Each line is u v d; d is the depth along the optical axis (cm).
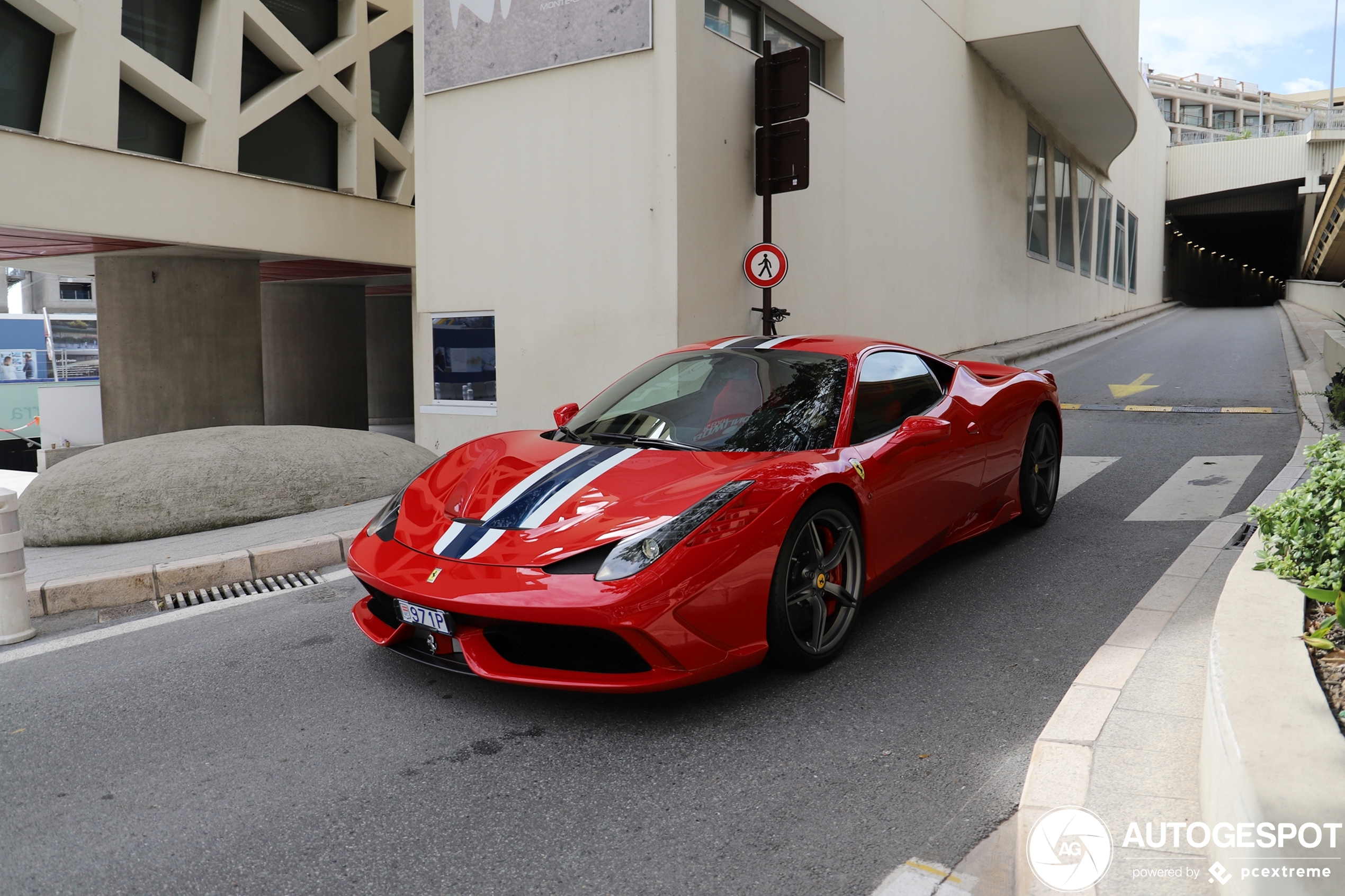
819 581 307
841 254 1091
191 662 338
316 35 1323
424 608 275
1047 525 498
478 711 285
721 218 863
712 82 845
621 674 260
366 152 1366
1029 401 466
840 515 313
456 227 961
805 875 195
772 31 978
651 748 256
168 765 254
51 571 466
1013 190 1753
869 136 1150
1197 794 201
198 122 1130
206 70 1131
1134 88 1961
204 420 1386
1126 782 208
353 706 290
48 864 206
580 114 856
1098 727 236
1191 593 358
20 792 241
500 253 927
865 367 372
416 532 300
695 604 260
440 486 330
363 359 1994
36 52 984
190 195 1093
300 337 1897
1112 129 2061
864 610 371
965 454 401
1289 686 184
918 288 1324
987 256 1617
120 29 1026
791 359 378
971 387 435
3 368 2234
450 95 952
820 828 214
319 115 1327
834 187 1066
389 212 1390
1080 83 1686
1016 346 1619
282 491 604
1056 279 2117
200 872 202
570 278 877
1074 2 1371
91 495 573
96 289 1375
